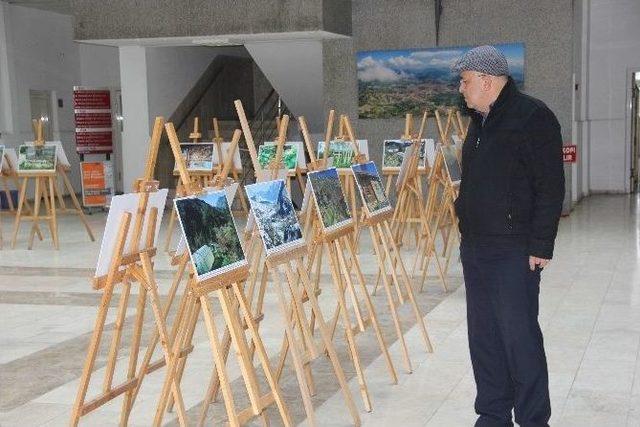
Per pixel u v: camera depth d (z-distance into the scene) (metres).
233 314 3.62
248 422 4.42
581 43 15.46
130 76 14.86
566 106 12.95
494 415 3.85
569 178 13.38
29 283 8.50
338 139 8.88
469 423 4.32
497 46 13.02
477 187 3.68
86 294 7.91
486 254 3.69
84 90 15.34
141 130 14.95
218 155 11.01
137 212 3.71
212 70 17.27
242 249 3.83
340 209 4.88
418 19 13.28
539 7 12.82
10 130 16.88
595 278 8.12
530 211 3.62
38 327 6.63
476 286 3.78
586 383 4.89
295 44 13.89
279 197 4.24
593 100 17.08
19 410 4.66
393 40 13.42
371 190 5.46
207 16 12.58
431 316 6.73
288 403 4.71
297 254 4.24
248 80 18.92
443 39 13.24
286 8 12.29
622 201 15.78
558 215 3.58
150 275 3.75
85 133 15.38
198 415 4.55
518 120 3.60
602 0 16.78
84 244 11.21
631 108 17.02
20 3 16.80
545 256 3.56
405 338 6.05
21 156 10.73
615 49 16.83
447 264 8.52
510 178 3.62
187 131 16.45
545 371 3.70
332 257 4.60
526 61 12.97
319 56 13.95
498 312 3.69
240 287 3.80
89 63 18.89
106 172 14.99
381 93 13.58
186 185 3.64
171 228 10.38
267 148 10.97
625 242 10.45
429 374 5.18
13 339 6.25
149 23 12.80
